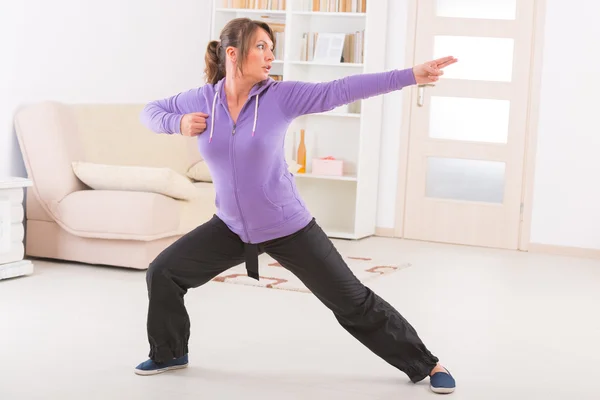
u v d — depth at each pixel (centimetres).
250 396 338
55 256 590
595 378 381
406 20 773
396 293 545
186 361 370
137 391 339
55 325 431
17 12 577
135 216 556
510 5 741
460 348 421
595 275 642
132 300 491
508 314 500
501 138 750
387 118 784
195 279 346
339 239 762
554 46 728
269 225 328
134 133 653
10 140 588
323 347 411
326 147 806
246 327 443
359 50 767
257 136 315
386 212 791
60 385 343
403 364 352
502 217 752
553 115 732
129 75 696
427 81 309
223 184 326
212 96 327
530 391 359
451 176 769
